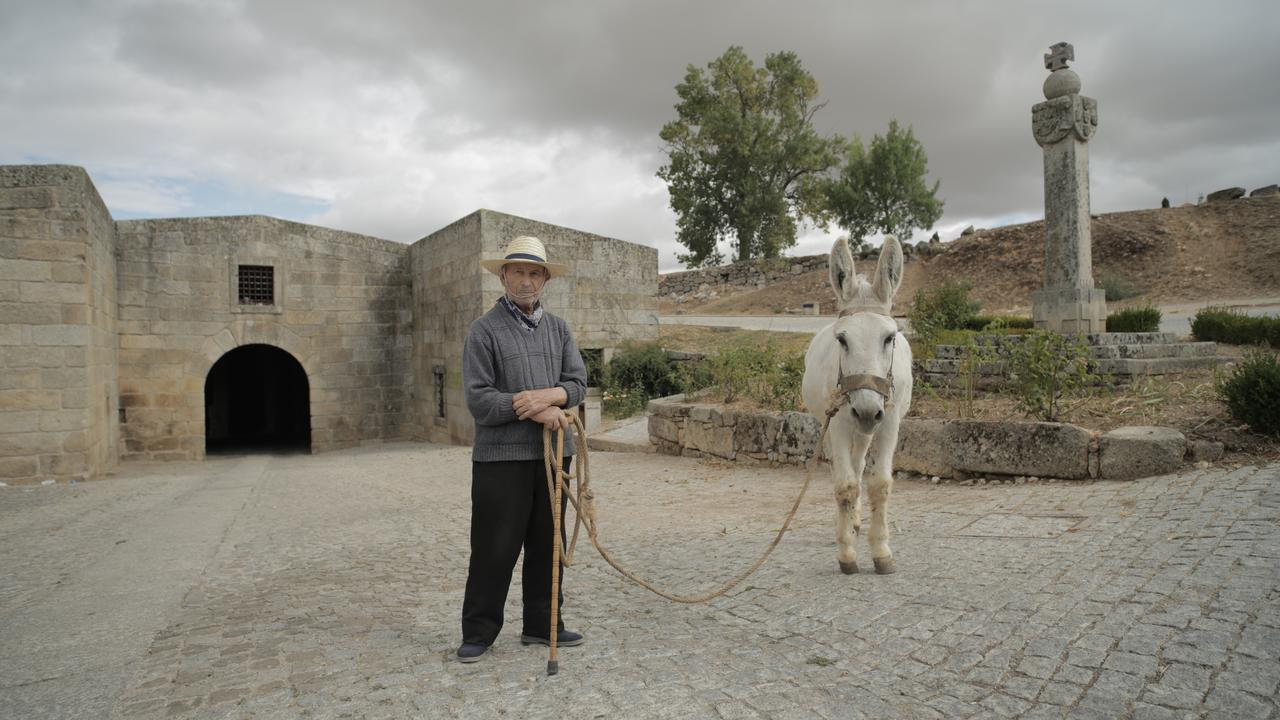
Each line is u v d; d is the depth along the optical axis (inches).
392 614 169.5
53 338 506.3
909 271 1443.2
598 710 111.5
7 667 139.1
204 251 746.8
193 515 345.4
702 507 305.7
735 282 1704.0
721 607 165.0
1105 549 172.1
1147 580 146.5
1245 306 841.5
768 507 293.7
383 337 845.8
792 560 200.7
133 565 233.5
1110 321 538.3
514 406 132.2
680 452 464.8
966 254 1390.3
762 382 479.8
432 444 785.6
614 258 771.4
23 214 497.7
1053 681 111.6
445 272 756.0
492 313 141.0
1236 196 1264.8
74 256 510.6
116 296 696.4
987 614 141.1
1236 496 196.1
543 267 141.5
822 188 1753.2
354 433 828.0
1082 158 435.8
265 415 1126.4
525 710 112.3
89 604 186.4
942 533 213.0
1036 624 132.7
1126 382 352.5
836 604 157.9
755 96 1681.8
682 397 504.1
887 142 1702.8
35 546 274.2
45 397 504.4
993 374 383.9
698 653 135.0
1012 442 282.7
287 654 141.6
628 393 709.3
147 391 724.7
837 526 181.8
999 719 102.8
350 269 823.1
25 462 499.5
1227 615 124.0
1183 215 1269.7
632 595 180.4
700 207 1726.1
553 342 143.2
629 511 308.2
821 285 1513.3
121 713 115.7
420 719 110.3
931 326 534.3
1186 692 103.3
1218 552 155.2
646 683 121.3
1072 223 433.1
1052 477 272.2
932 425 306.8
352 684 125.0
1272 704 97.7
